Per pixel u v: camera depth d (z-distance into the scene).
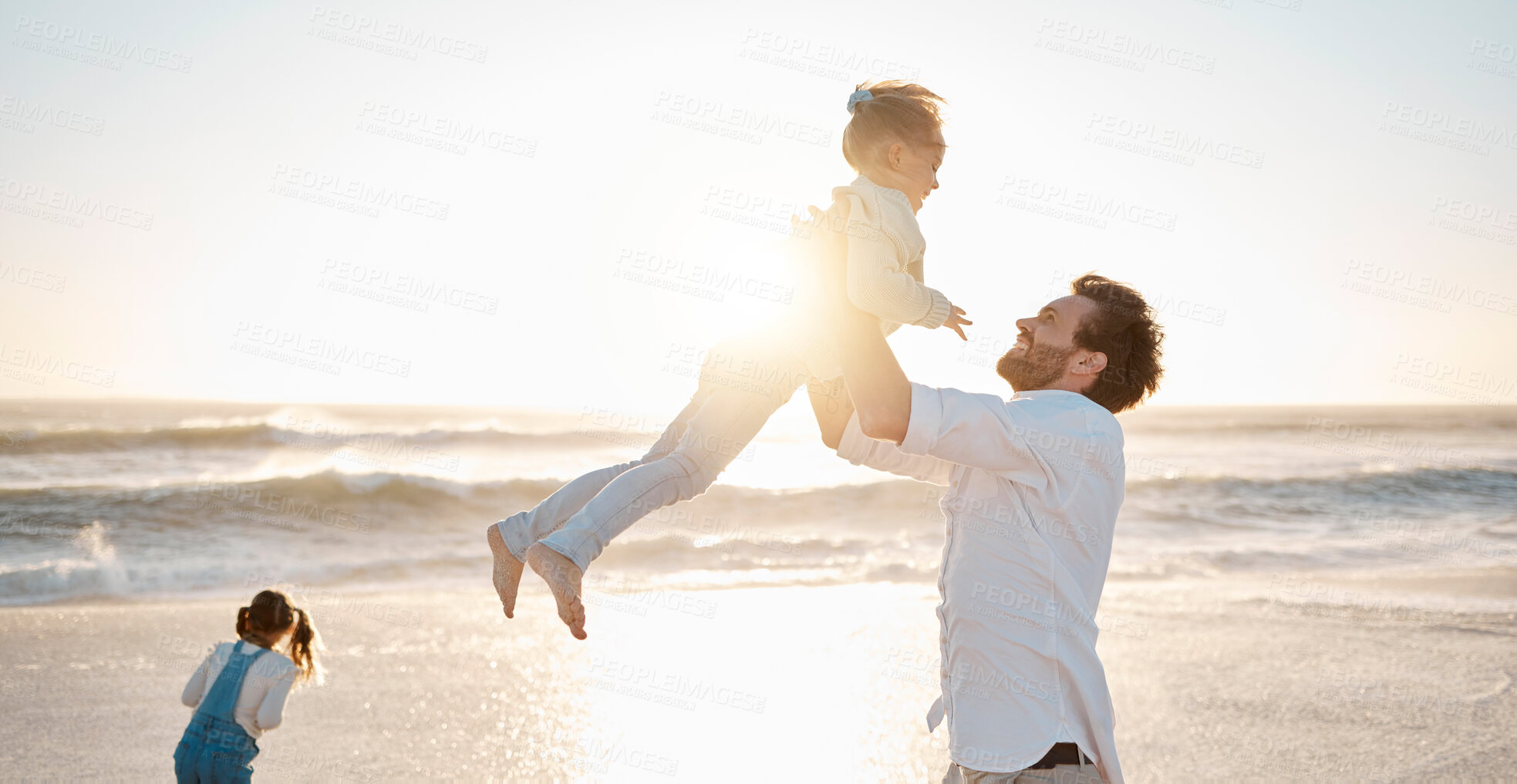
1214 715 6.80
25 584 11.97
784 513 19.08
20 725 6.37
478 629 9.08
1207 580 13.05
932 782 5.68
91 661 7.97
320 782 5.46
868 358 1.86
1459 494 22.42
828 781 5.64
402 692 7.09
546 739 6.23
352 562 13.72
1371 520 19.55
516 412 48.41
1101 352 2.15
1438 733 6.45
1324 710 6.90
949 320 2.03
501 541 2.35
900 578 13.18
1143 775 5.75
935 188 2.29
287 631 4.69
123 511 16.33
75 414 37.38
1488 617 10.09
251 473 20.69
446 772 5.66
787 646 8.70
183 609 10.38
